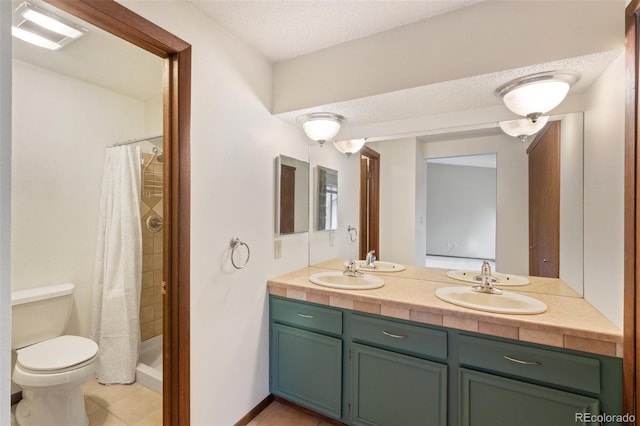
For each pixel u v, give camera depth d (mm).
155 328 2695
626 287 1113
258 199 1920
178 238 1413
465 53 1435
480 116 1891
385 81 1626
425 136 2088
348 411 1747
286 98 1942
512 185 1862
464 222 1999
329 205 2408
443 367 1479
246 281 1828
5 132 469
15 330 1846
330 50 1795
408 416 1566
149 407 1976
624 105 1149
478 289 1793
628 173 1089
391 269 2213
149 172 2650
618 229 1206
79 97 2273
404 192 2166
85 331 2311
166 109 1426
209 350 1575
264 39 1728
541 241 1775
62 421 1678
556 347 1262
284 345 1958
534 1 1308
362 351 1685
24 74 2006
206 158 1543
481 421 1397
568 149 1665
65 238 2203
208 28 1545
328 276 2158
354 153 2307
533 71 1361
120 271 2281
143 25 1250
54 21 1582
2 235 467
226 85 1656
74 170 2250
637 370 1080
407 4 1427
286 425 1828
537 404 1285
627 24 1091
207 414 1562
